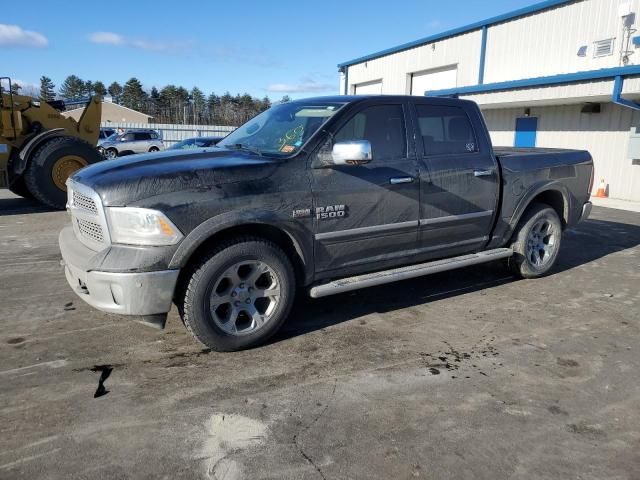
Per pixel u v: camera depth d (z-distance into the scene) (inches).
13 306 189.5
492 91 631.2
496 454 107.5
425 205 184.5
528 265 226.8
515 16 669.9
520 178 215.6
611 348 160.9
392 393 131.6
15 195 519.2
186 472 100.7
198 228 138.5
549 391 133.8
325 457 105.8
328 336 166.7
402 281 228.1
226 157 157.9
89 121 479.5
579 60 601.3
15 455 104.6
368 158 150.8
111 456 105.0
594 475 101.6
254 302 154.4
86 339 161.5
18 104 426.3
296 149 160.9
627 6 539.2
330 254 166.1
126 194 135.4
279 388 133.3
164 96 3902.6
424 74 860.0
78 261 143.3
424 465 103.7
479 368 146.0
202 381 136.2
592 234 345.7
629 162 554.3
